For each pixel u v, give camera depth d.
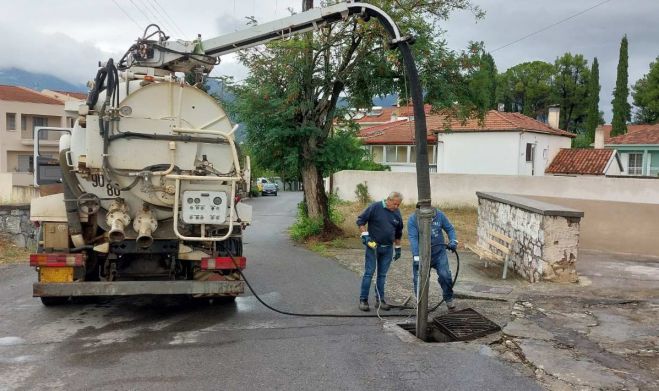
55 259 6.92
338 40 14.03
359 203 24.45
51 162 8.57
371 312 7.75
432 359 5.81
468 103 15.09
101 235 7.31
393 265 11.38
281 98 14.41
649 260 11.53
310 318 7.44
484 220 13.06
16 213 15.23
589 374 5.34
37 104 44.00
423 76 14.25
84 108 6.82
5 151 43.06
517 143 28.91
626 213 12.90
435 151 35.38
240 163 7.56
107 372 5.39
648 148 33.75
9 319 7.33
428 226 6.76
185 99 7.07
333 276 10.42
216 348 6.15
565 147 34.44
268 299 8.52
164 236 7.29
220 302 8.19
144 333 6.72
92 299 8.48
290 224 21.56
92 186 7.01
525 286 8.95
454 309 7.69
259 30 8.79
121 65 8.30
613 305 7.79
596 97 53.69
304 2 14.39
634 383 5.13
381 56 13.99
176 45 8.34
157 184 6.88
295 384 5.12
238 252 7.84
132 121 6.86
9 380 5.16
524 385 5.11
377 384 5.12
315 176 15.47
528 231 9.81
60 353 5.95
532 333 6.55
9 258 13.07
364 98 15.28
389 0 12.84
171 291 6.98
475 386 5.08
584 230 13.52
